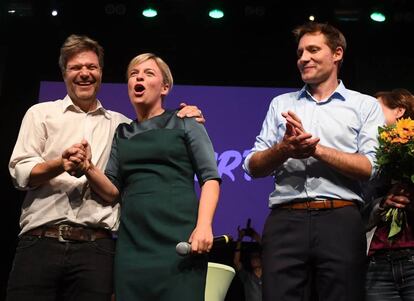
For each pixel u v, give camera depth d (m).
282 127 2.41
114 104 5.19
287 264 2.16
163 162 2.13
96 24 5.48
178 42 5.56
